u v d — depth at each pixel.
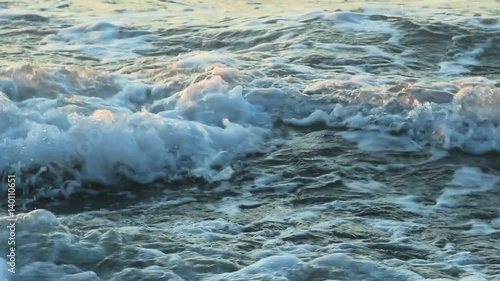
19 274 14.46
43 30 35.16
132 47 32.72
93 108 23.06
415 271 14.80
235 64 28.83
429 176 20.47
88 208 18.83
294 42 32.28
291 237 16.53
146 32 34.69
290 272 14.51
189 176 20.58
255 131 23.11
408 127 23.08
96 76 24.92
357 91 24.66
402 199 18.94
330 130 23.45
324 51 30.83
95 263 14.96
